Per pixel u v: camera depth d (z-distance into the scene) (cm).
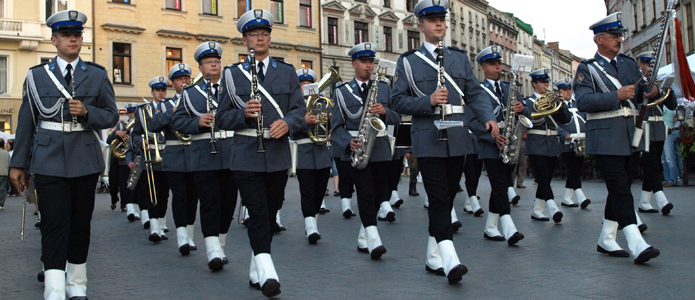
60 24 515
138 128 922
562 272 563
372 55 788
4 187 1530
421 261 642
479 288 514
